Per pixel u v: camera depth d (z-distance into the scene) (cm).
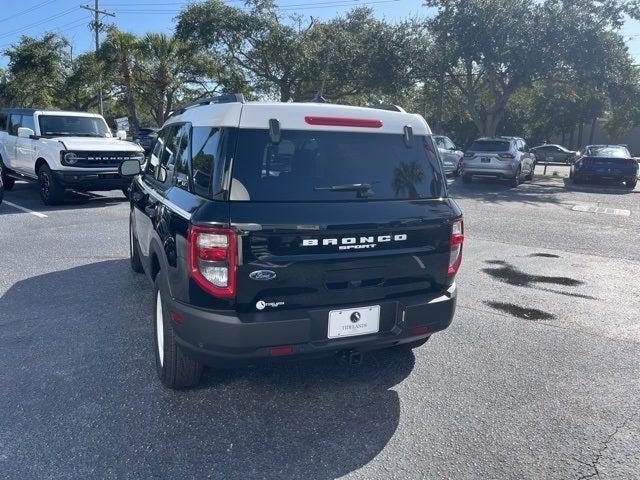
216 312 307
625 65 2298
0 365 404
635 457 307
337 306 327
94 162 1118
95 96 3784
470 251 821
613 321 526
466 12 2317
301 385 383
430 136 385
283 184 322
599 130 5997
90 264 687
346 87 2927
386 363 421
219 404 355
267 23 2712
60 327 479
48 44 3684
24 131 1204
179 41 2834
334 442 316
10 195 1301
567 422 342
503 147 1794
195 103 426
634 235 967
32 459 294
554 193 1656
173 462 294
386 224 335
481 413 351
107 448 305
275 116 331
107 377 388
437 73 2709
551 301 585
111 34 2825
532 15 2289
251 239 302
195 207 318
